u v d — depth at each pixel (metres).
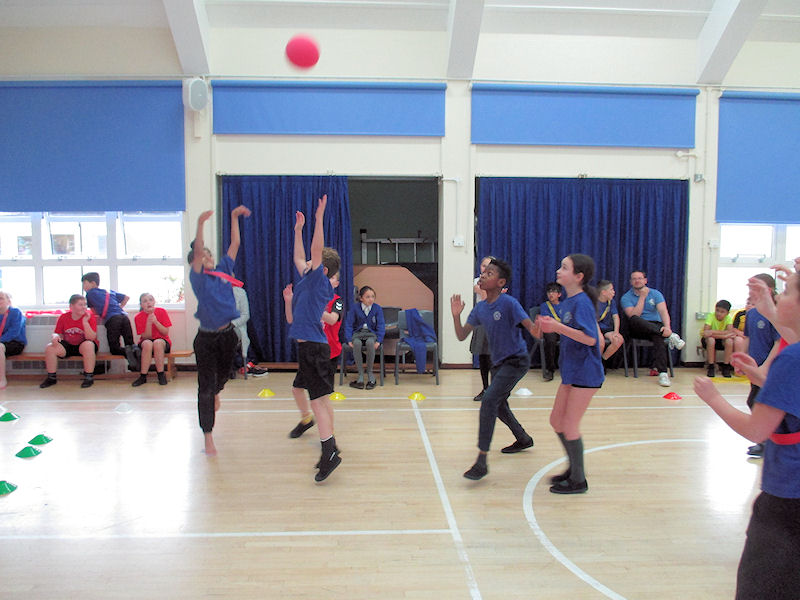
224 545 2.39
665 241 6.88
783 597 1.37
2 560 2.26
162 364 5.83
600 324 6.43
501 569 2.19
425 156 6.65
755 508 1.46
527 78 6.64
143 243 6.87
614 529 2.55
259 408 4.82
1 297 5.86
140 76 6.41
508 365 3.13
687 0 6.30
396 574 2.15
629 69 6.70
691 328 6.93
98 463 3.42
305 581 2.10
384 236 8.83
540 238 6.78
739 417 1.45
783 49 6.82
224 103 6.47
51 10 6.19
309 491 3.00
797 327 1.48
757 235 7.21
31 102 6.35
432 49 6.56
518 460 3.50
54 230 6.84
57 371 6.34
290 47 4.72
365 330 5.84
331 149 6.59
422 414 4.64
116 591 2.03
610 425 4.30
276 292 6.63
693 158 6.80
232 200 6.59
